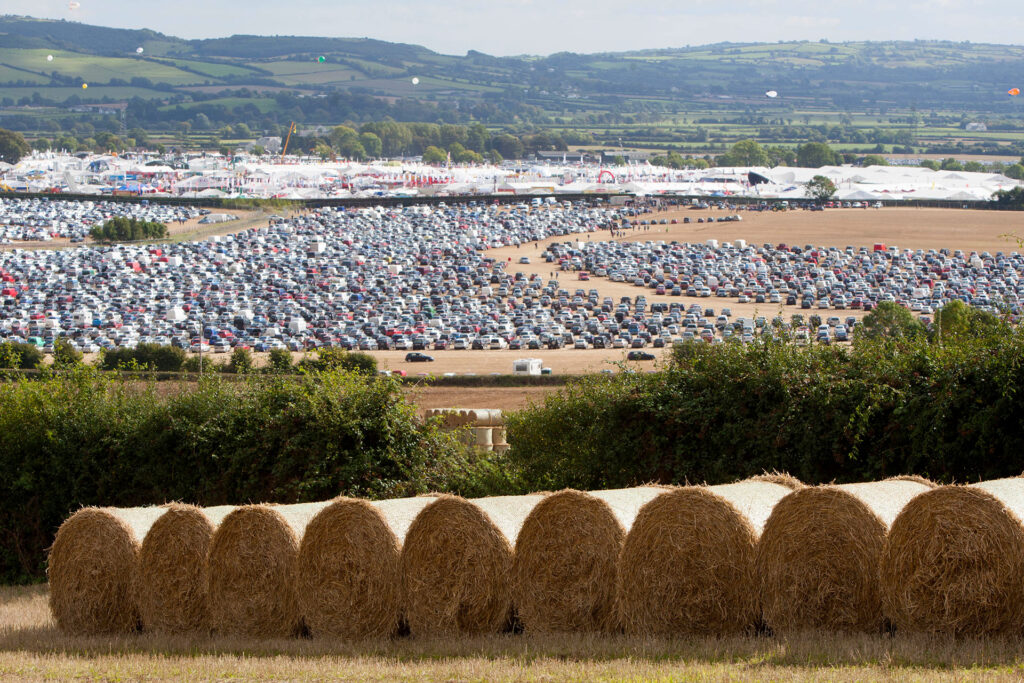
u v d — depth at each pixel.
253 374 56.84
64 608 35.75
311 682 27.30
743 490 33.72
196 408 52.66
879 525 29.78
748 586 30.67
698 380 50.00
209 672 28.53
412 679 27.06
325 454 50.34
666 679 25.72
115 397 54.47
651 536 31.20
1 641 34.47
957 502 28.48
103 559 35.47
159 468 52.25
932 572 28.61
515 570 32.66
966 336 47.12
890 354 47.88
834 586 29.86
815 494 30.12
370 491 49.84
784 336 51.53
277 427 51.41
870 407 44.81
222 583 34.16
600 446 51.84
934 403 44.03
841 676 25.38
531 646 30.53
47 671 29.16
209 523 34.78
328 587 33.22
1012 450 42.94
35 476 52.50
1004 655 27.05
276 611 33.84
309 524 33.56
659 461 49.88
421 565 32.75
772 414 47.25
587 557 32.12
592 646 30.12
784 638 29.20
